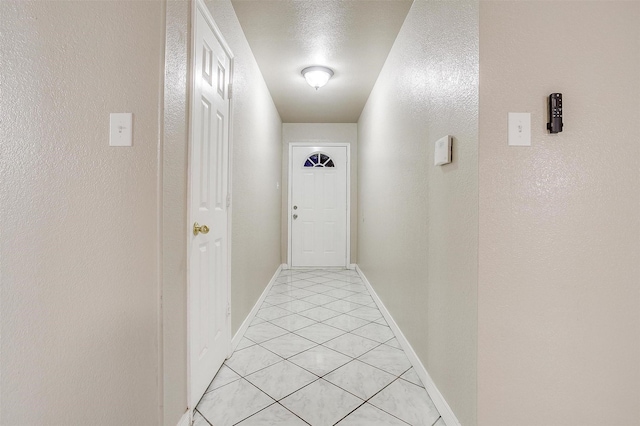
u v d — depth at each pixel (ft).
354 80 11.36
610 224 3.95
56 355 4.05
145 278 3.99
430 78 5.73
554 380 3.96
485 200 3.89
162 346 4.01
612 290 3.96
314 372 6.27
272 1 7.07
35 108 4.03
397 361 6.77
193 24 4.81
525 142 3.88
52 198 4.03
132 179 3.97
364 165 14.23
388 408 5.19
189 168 4.69
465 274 4.29
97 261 4.00
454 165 4.65
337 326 8.77
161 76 3.99
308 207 17.02
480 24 3.89
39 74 4.04
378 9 7.29
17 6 4.06
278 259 15.70
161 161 3.98
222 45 6.32
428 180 5.80
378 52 9.29
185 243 4.64
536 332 3.93
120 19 4.02
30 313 4.05
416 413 5.08
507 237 3.90
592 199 3.94
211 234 5.77
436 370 5.32
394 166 8.47
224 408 5.13
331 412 5.07
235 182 7.38
